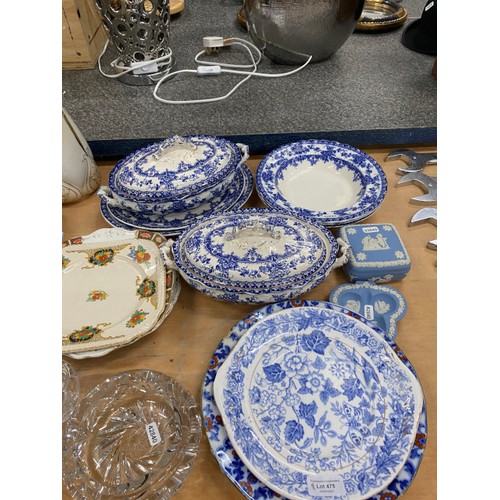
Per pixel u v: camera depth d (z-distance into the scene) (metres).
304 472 0.45
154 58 1.08
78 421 0.55
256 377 0.54
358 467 0.45
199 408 0.55
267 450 0.47
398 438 0.47
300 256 0.59
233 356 0.54
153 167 0.73
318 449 0.47
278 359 0.55
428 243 0.76
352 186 0.85
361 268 0.67
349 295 0.67
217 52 1.21
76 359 0.62
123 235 0.75
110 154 0.94
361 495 0.43
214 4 1.52
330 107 1.00
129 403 0.57
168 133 0.93
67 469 0.50
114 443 0.53
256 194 0.89
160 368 0.61
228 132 0.93
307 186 0.86
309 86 1.07
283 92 1.05
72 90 1.08
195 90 1.07
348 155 0.88
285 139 0.94
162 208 0.71
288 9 1.00
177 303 0.69
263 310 0.60
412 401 0.50
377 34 1.32
